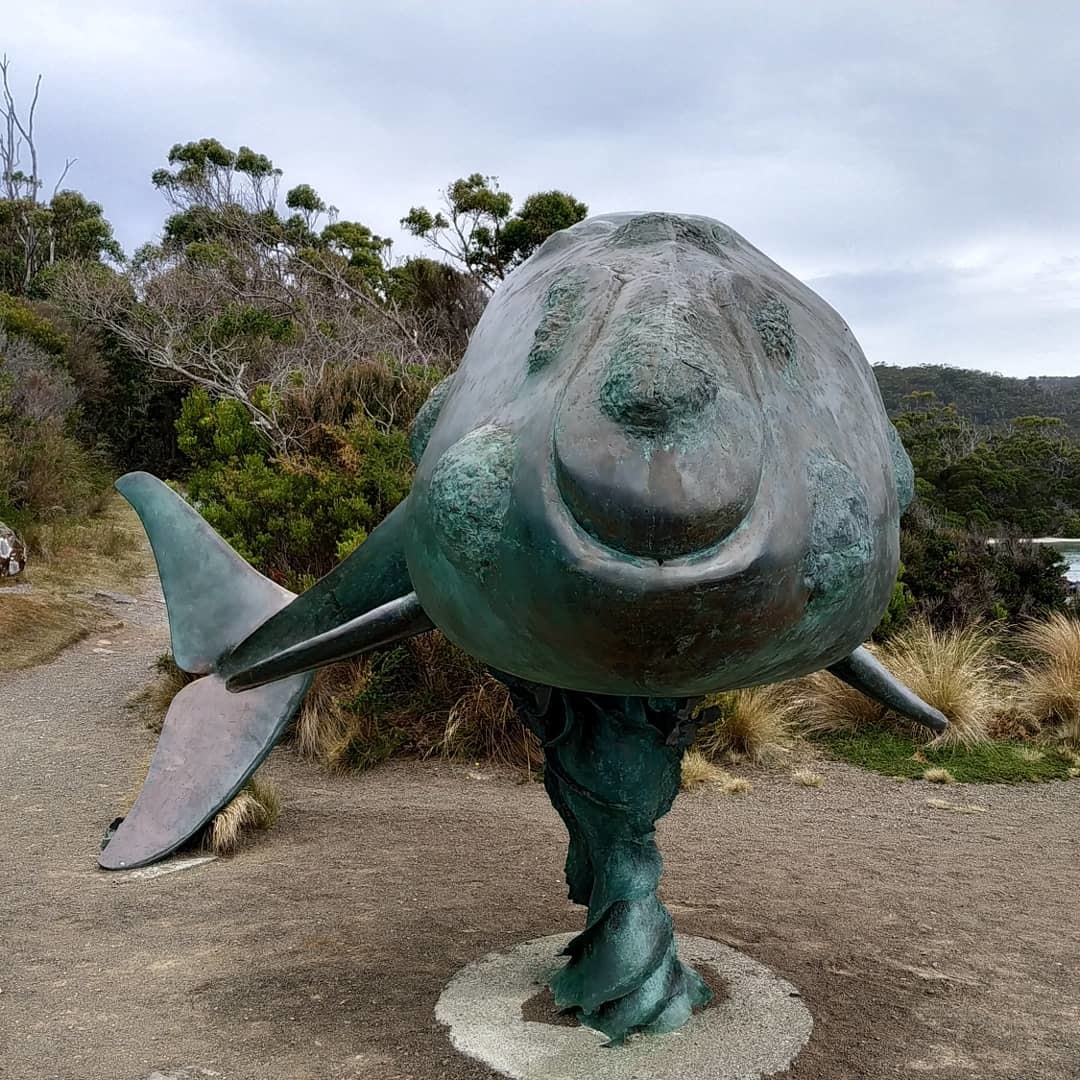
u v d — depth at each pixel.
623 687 2.00
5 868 4.77
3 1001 3.26
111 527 17.16
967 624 10.60
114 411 23.30
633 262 2.25
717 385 1.86
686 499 1.75
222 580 4.62
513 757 7.11
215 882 4.60
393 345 15.36
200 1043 2.93
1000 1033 3.15
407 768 6.97
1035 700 8.55
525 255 17.53
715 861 5.26
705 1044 2.85
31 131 46.59
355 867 4.89
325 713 7.43
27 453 17.02
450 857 5.10
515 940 3.83
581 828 3.00
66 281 24.75
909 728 8.25
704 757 7.53
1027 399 108.81
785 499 1.90
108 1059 2.83
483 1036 2.89
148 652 11.08
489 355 2.40
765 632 1.89
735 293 2.17
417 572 2.26
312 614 3.65
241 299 19.64
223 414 9.28
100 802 6.01
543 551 1.86
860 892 4.77
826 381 2.26
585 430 1.83
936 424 47.56
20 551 13.27
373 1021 3.05
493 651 2.13
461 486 1.99
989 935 4.19
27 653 10.48
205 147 32.69
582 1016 2.95
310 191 34.28
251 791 5.64
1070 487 35.25
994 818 6.39
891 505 2.23
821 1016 3.16
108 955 3.70
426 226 20.48
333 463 8.80
